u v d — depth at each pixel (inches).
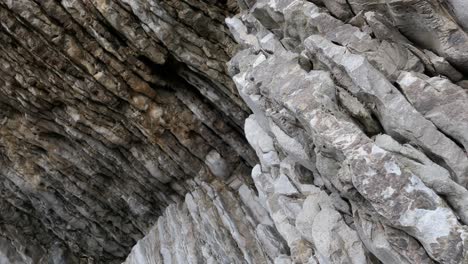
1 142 768.9
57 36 541.6
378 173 214.4
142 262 788.0
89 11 521.7
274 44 336.5
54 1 520.7
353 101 251.1
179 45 520.7
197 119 634.2
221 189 665.6
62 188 840.9
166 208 802.2
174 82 613.0
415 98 231.9
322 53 265.4
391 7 236.2
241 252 570.6
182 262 667.4
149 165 712.4
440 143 222.4
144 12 494.6
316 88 260.5
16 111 726.5
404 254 212.5
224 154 659.4
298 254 313.1
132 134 681.6
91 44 555.5
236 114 585.6
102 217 888.3
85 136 700.0
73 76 593.0
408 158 222.8
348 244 260.4
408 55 245.6
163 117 631.2
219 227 621.3
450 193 209.5
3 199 916.0
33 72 612.4
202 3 493.4
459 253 194.1
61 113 676.1
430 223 201.0
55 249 978.7
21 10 518.9
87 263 984.9
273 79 294.0
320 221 278.5
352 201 245.3
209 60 529.0
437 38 234.2
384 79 237.6
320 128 242.4
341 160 240.1
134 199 814.5
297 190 330.0
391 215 208.7
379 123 248.8
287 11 301.3
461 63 231.8
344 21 281.7
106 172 786.8
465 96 221.5
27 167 815.1
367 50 254.2
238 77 358.6
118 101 623.5
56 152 760.3
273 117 304.2
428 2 225.8
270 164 366.3
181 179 728.3
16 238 950.4
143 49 536.7
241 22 405.7
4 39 581.9
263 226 463.8
